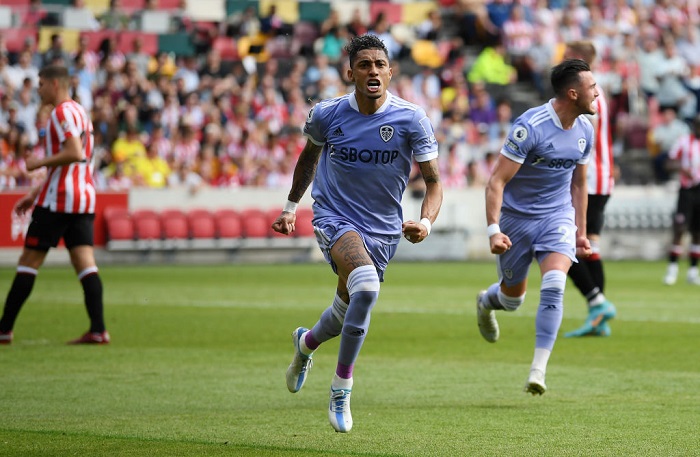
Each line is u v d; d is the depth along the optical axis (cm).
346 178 1180
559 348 1877
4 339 1912
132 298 2827
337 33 5106
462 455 1012
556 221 1430
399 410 1278
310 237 4503
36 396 1380
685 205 3397
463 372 1600
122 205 4209
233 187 4400
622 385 1471
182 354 1794
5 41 4588
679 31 5700
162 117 4428
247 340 1986
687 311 2531
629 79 5441
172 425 1177
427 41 5409
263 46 5050
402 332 2111
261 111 4634
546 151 1408
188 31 5025
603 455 1016
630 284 3384
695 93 5394
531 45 5581
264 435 1118
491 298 1540
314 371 1625
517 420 1207
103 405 1314
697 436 1111
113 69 4434
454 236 4716
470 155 4944
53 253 4172
